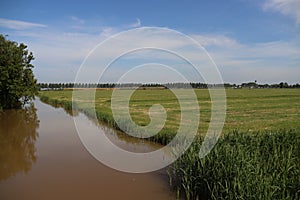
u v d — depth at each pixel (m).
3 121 21.98
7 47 27.33
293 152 8.35
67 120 21.52
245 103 33.56
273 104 32.03
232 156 6.72
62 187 7.83
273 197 5.47
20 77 28.55
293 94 52.75
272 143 8.94
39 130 17.53
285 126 16.47
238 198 5.53
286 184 5.90
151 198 7.02
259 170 6.25
